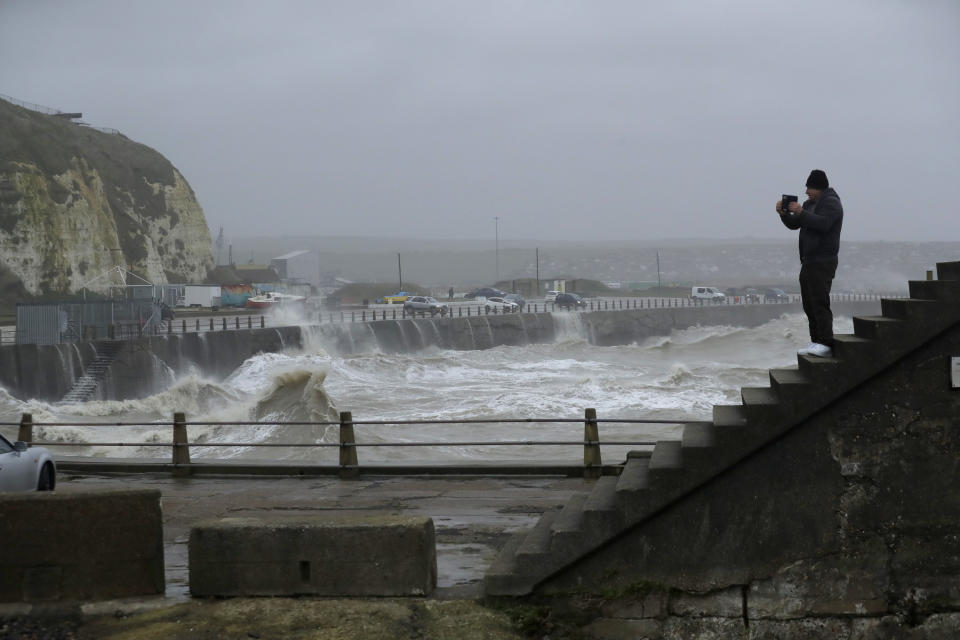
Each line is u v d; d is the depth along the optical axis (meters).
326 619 8.48
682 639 9.29
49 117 109.88
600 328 100.56
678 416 37.41
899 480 9.27
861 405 9.27
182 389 48.19
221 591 9.00
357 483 16.52
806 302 9.84
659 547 9.30
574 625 9.21
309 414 34.91
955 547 9.25
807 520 9.30
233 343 60.53
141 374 52.66
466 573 10.29
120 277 92.69
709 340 86.00
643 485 9.31
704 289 129.75
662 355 78.88
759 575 9.30
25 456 13.44
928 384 9.22
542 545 9.47
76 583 8.95
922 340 9.10
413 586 8.98
